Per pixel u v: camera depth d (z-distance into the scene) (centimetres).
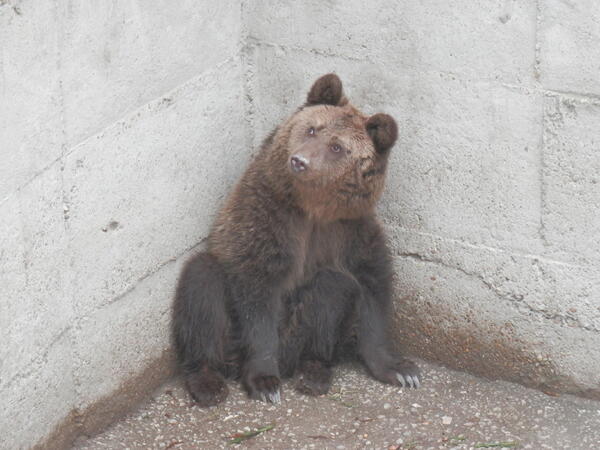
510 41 657
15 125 605
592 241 662
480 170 679
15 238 610
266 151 696
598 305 668
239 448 664
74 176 636
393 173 700
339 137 676
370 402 691
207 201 707
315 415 684
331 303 709
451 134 681
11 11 598
